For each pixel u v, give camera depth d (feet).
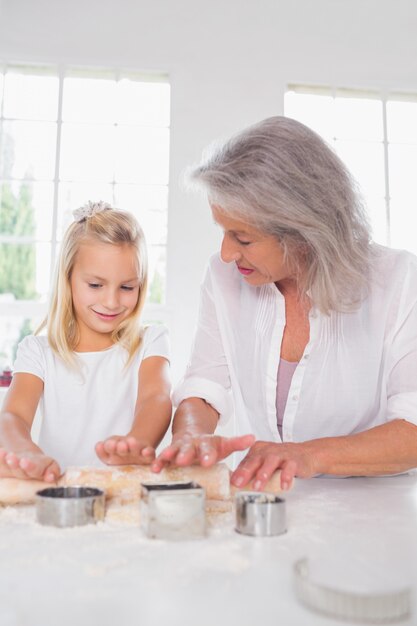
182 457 2.47
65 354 4.53
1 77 9.70
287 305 3.86
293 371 3.86
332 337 3.70
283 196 3.07
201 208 9.57
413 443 3.26
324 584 1.63
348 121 10.36
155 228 9.84
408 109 10.47
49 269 9.73
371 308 3.66
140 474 2.57
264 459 2.80
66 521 2.30
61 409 4.47
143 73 9.88
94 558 1.91
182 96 9.75
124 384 4.56
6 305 9.26
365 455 3.14
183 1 9.84
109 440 2.72
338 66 10.19
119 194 9.81
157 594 1.61
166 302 9.46
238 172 3.06
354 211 3.47
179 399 4.01
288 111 10.21
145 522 2.19
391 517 2.58
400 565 1.87
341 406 3.75
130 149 9.86
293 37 10.09
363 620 1.44
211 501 2.57
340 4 10.25
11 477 2.67
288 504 2.85
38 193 9.75
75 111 9.80
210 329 4.22
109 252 4.21
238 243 3.31
